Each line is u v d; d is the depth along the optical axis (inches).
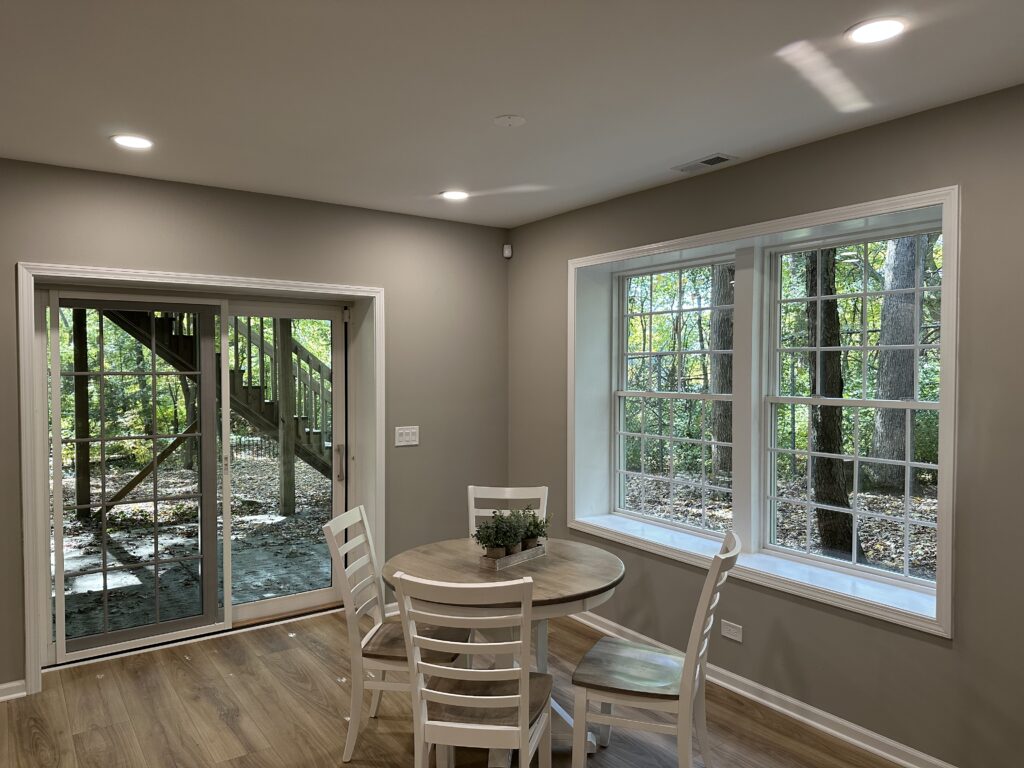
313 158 127.9
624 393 173.5
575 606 102.4
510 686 97.6
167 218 143.4
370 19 75.3
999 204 95.4
